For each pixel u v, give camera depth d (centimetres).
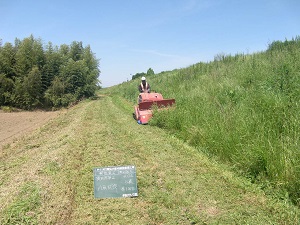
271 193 529
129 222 451
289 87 847
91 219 462
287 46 1500
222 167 671
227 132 755
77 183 600
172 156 771
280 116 686
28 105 2523
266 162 583
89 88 3184
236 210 480
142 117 1233
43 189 557
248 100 882
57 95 2620
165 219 456
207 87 1316
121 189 538
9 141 1163
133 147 869
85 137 1011
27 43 2597
